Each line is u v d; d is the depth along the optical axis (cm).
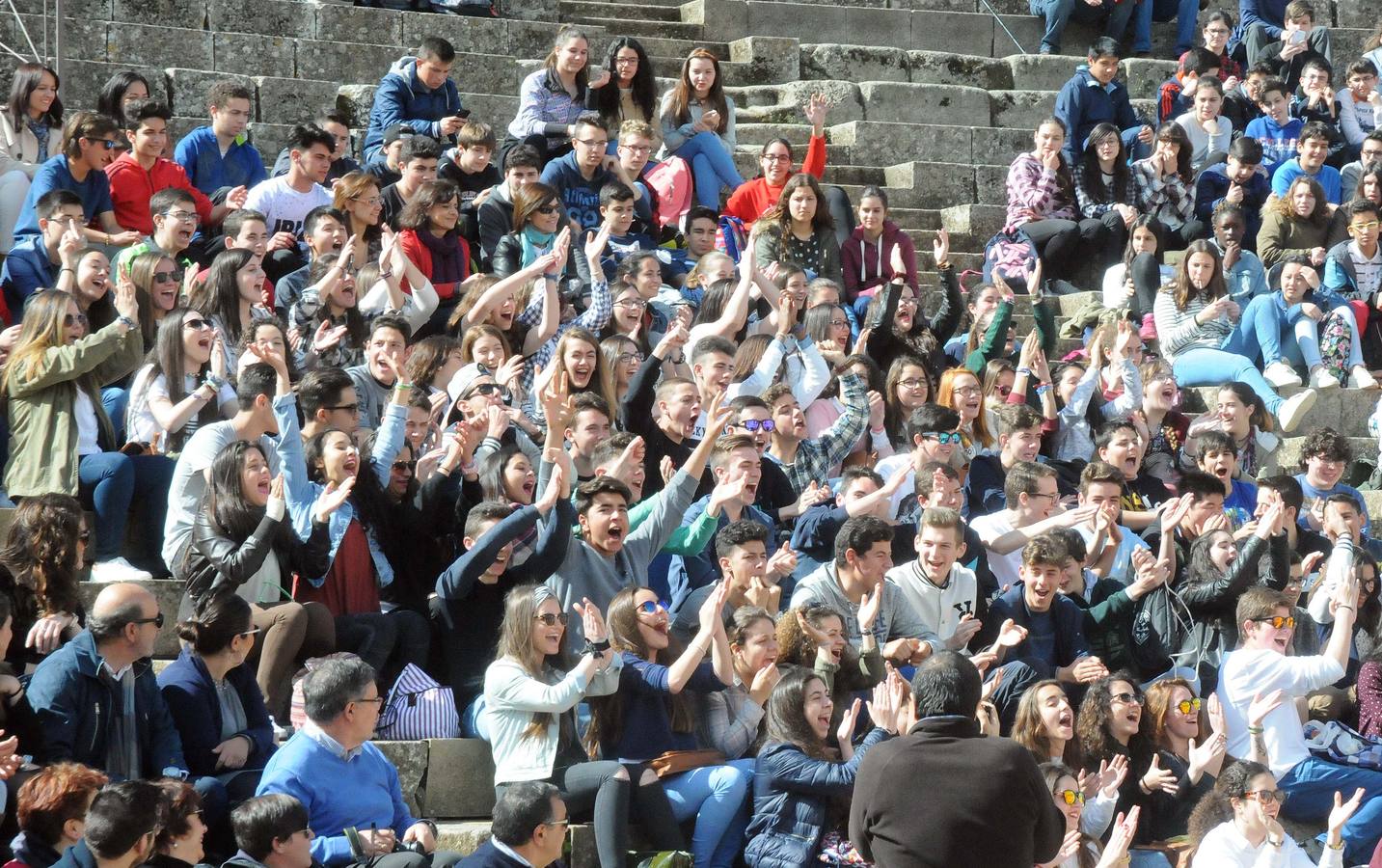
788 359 1495
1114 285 1880
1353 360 1797
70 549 1045
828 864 1047
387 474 1180
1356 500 1492
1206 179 2038
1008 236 1989
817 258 1802
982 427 1555
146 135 1612
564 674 1080
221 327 1355
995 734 1140
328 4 2108
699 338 1492
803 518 1302
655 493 1355
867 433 1488
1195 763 1166
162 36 1994
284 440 1134
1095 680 1180
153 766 976
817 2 2438
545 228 1652
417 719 1087
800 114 2219
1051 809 867
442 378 1370
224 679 1017
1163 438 1625
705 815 1059
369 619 1113
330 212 1558
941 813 848
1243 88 2252
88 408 1225
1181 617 1304
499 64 2122
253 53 2033
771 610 1185
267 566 1116
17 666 1024
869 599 1184
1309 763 1230
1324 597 1365
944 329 1766
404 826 1011
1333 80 2428
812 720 1073
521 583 1114
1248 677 1238
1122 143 2000
